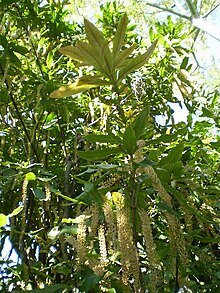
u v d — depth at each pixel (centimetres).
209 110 226
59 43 262
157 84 255
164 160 144
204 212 173
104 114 214
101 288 139
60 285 142
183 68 256
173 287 154
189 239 157
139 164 132
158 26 283
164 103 251
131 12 369
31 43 229
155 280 129
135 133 140
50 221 197
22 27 244
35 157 214
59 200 204
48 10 255
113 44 144
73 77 252
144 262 167
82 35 272
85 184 138
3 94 206
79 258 135
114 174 142
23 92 218
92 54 144
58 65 237
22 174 164
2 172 171
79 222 137
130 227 131
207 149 195
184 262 136
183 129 141
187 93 248
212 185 190
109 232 135
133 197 137
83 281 138
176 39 275
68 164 201
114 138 137
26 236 197
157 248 162
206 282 176
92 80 151
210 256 177
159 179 138
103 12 287
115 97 228
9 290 179
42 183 161
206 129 214
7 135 222
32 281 162
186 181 160
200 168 203
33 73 219
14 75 218
